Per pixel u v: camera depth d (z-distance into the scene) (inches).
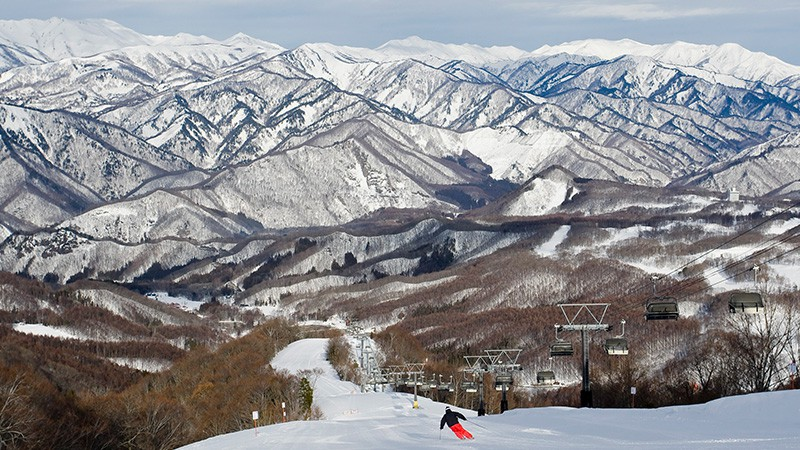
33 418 6432.1
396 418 5625.0
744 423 3506.4
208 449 3956.7
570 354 5487.2
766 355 6358.3
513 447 3154.5
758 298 4389.8
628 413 4311.0
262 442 4089.6
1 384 6988.2
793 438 2915.8
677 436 3198.8
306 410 7642.7
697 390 7027.6
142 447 7623.0
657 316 4739.2
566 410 4810.5
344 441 3900.1
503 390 7239.2
